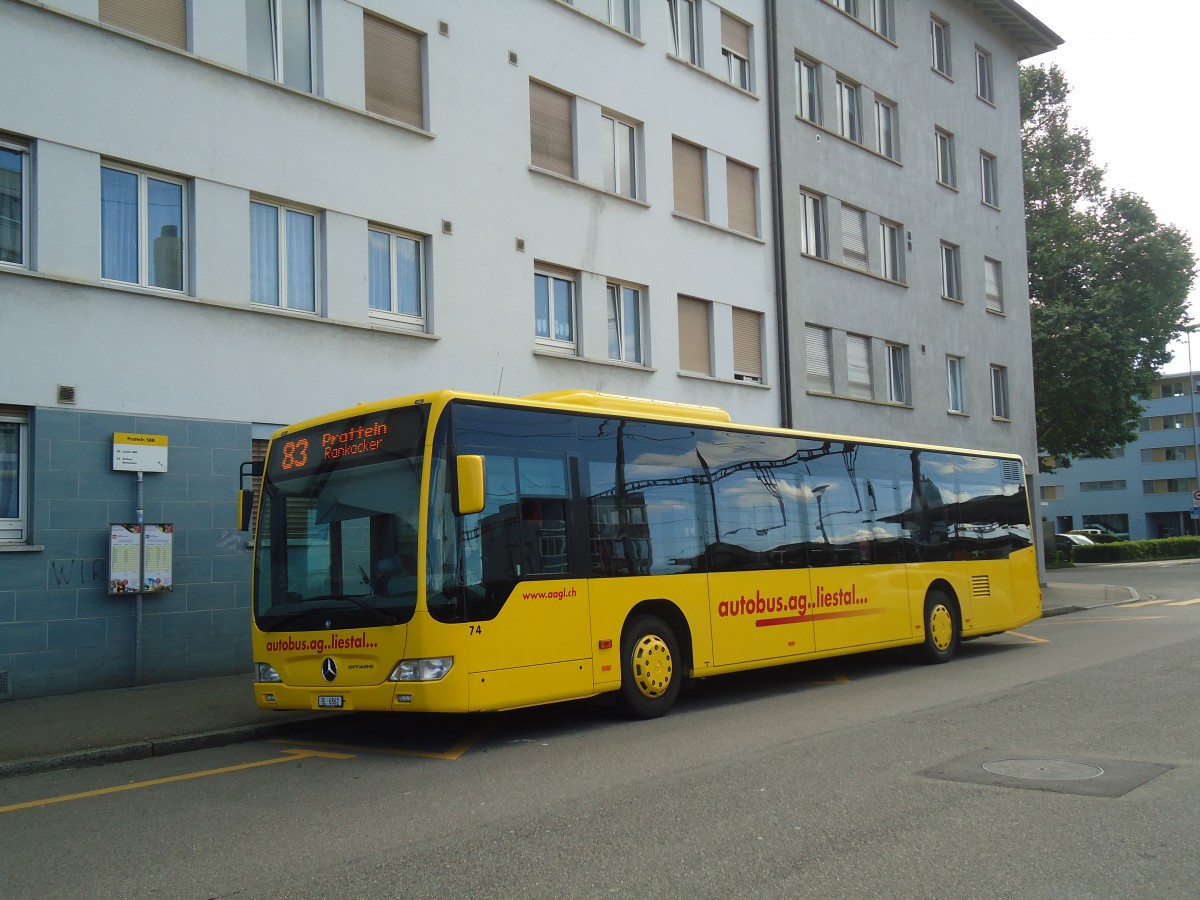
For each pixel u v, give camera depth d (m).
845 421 25.17
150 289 13.16
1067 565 46.97
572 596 9.70
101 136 12.74
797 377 23.72
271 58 14.81
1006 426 31.86
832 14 26.22
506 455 9.41
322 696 9.09
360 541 9.12
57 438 12.14
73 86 12.54
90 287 12.52
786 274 23.62
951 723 9.34
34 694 11.73
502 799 6.91
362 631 8.88
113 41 12.93
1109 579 35.66
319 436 9.69
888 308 27.19
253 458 13.89
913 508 14.80
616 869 5.23
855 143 26.44
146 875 5.46
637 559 10.47
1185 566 44.41
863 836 5.72
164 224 13.48
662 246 20.69
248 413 13.88
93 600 12.27
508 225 17.56
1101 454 44.19
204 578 13.23
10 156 12.21
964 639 15.59
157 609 12.82
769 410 23.03
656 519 10.79
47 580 11.94
